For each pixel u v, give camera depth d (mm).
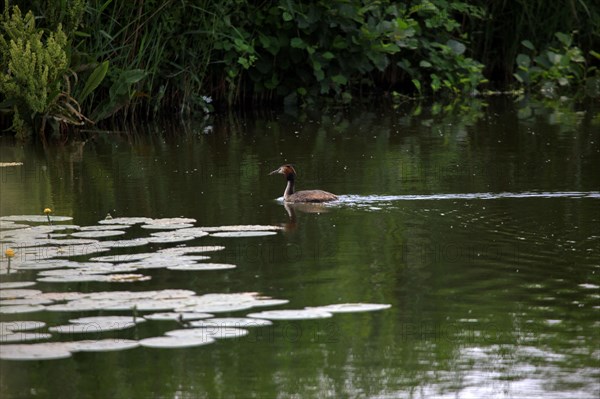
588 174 17469
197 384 8969
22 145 22297
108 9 24766
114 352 9781
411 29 28812
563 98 29656
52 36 22781
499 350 9625
